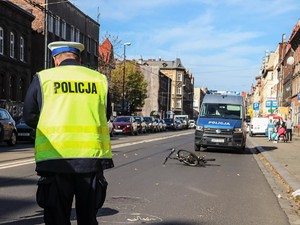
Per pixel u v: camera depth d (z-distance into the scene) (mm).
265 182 11258
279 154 19375
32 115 3650
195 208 7672
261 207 7977
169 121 64688
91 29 55719
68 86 3592
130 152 18891
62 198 3486
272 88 87125
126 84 65125
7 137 20609
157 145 24359
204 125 19938
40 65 42375
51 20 43125
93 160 3508
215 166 14625
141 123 44094
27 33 39719
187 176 11758
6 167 12344
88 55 54281
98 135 3580
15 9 36750
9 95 36562
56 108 3531
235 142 19688
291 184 10344
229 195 9094
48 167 3439
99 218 6723
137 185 9938
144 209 7441
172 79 128500
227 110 20859
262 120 45750
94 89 3656
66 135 3479
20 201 7773
